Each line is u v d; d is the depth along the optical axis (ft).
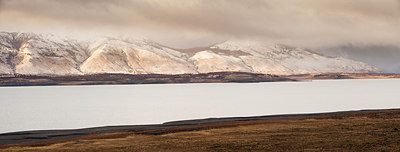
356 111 381.60
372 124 207.41
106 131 254.68
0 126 313.53
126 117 379.76
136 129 263.29
